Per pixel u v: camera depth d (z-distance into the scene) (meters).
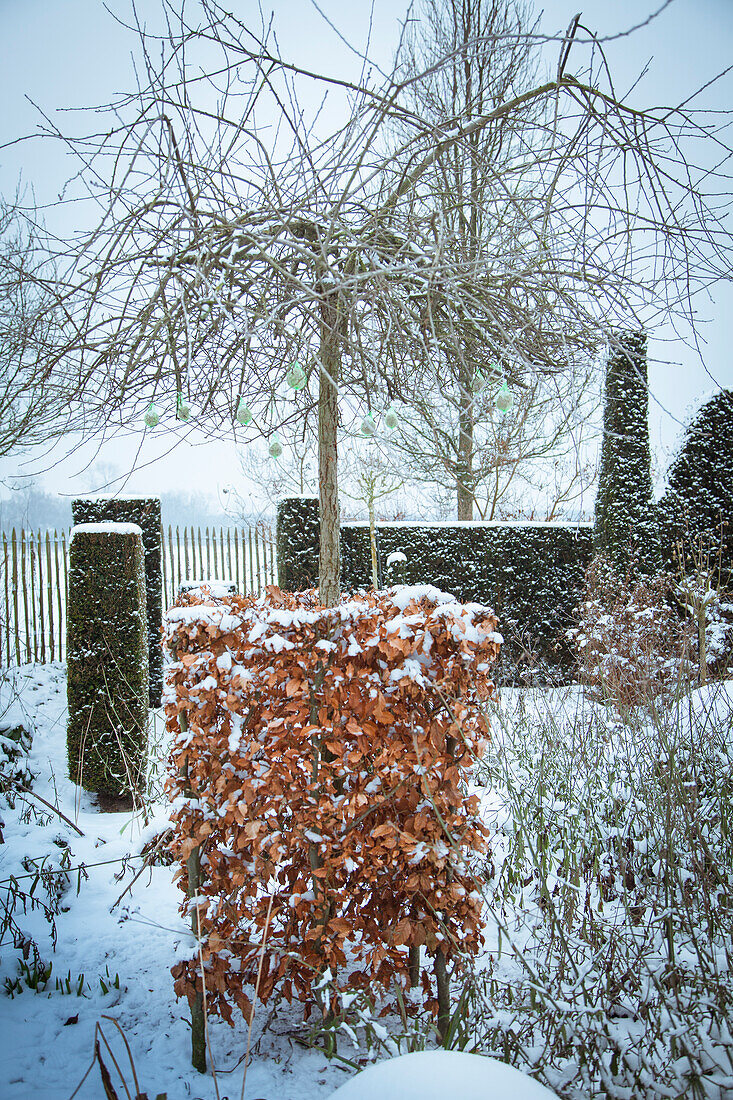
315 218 2.78
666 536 7.84
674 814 3.03
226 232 2.69
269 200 2.68
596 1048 1.98
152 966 2.80
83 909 3.27
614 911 2.89
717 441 7.82
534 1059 1.99
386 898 2.24
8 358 2.94
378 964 2.28
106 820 4.58
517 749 4.43
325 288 2.94
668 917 2.30
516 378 3.37
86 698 4.87
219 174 2.83
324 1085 2.07
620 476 7.89
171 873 3.66
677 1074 1.79
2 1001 2.51
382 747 2.22
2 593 9.34
